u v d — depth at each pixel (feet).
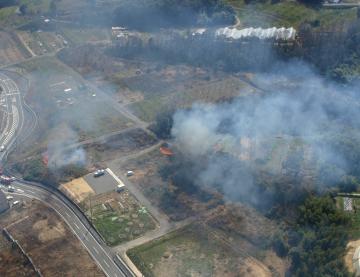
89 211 526.16
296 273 431.02
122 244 484.74
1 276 452.76
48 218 523.29
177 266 458.50
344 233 460.14
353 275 419.54
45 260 468.75
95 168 598.34
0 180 587.68
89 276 450.71
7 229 509.35
